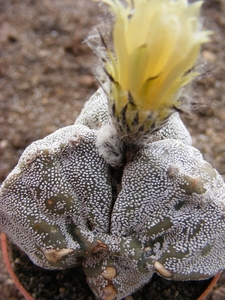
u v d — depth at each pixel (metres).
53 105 0.24
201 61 0.09
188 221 0.10
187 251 0.10
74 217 0.10
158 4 0.07
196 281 0.13
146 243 0.10
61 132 0.11
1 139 0.23
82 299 0.13
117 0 0.08
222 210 0.10
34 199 0.10
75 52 0.26
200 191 0.10
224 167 0.22
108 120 0.12
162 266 0.10
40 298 0.13
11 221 0.11
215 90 0.24
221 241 0.10
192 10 0.07
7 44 0.26
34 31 0.27
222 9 0.28
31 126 0.23
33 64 0.26
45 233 0.10
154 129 0.09
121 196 0.10
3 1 0.28
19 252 0.14
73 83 0.25
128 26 0.08
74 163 0.10
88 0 0.28
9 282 0.17
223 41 0.27
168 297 0.13
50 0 0.28
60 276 0.13
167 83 0.08
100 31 0.09
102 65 0.09
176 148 0.10
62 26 0.27
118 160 0.10
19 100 0.24
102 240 0.10
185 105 0.09
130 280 0.11
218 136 0.23
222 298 0.16
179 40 0.07
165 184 0.10
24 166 0.10
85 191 0.10
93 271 0.11
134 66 0.08
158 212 0.10
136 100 0.08
